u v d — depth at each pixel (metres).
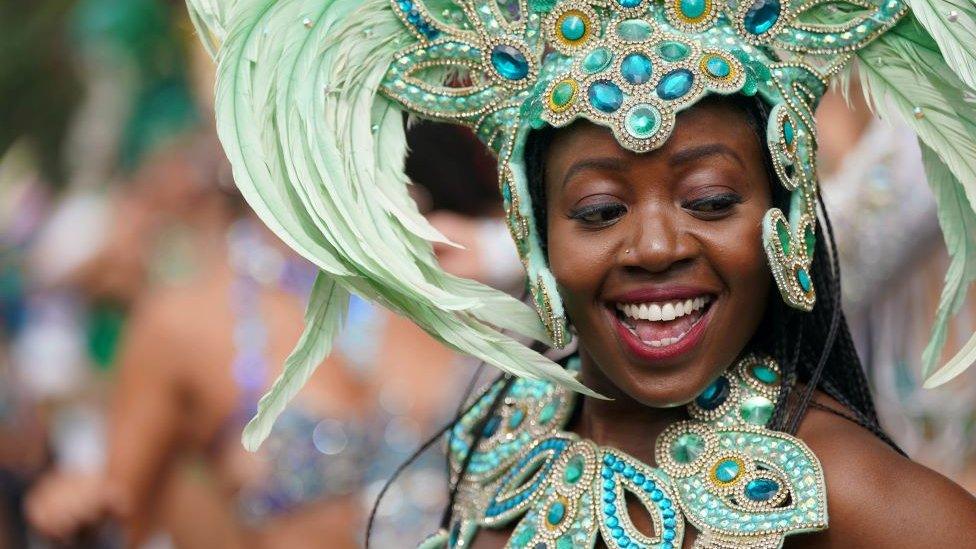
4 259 6.57
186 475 4.45
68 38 7.67
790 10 2.03
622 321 2.01
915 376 3.29
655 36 1.97
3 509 5.72
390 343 4.39
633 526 2.01
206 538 4.38
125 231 5.95
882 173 3.25
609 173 1.96
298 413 4.23
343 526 4.24
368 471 4.27
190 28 4.74
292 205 2.12
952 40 1.99
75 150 6.62
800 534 1.97
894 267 3.25
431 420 4.35
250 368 4.37
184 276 4.51
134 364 4.52
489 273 3.70
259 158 2.11
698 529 1.98
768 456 1.99
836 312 2.07
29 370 6.08
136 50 4.99
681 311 1.98
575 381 2.05
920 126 2.06
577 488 2.07
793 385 2.05
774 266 1.94
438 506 4.29
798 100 2.01
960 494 1.95
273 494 4.23
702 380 1.99
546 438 2.22
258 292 4.43
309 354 2.14
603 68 1.96
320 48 2.14
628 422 2.14
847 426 2.03
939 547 1.91
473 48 2.11
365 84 2.15
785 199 2.00
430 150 4.00
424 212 3.99
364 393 4.30
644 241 1.94
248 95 2.12
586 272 1.99
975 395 3.25
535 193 2.06
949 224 2.11
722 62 1.94
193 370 4.41
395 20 2.15
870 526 1.94
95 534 4.71
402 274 2.08
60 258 6.30
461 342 2.10
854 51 2.06
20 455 5.77
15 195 7.00
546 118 1.98
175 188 4.54
